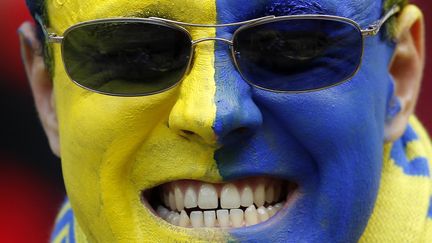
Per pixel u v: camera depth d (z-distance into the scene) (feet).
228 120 7.38
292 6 7.66
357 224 8.28
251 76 7.63
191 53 7.63
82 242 10.10
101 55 7.86
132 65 7.78
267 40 7.63
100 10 7.89
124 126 7.91
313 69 7.72
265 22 7.59
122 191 8.22
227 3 7.59
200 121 7.35
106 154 8.08
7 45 14.66
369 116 8.15
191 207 8.14
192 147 7.78
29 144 15.16
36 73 9.48
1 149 15.12
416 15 8.93
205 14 7.57
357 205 8.18
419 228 9.23
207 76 7.55
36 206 15.17
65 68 8.02
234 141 7.67
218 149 7.71
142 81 7.79
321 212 8.05
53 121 9.49
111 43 7.80
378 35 8.36
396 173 9.53
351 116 7.95
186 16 7.62
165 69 7.70
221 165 7.75
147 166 8.00
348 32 7.73
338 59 7.75
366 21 8.11
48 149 15.19
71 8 8.19
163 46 7.68
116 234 8.25
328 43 7.70
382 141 8.61
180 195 8.18
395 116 8.98
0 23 14.55
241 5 7.60
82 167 8.33
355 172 8.08
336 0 7.81
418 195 9.43
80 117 8.16
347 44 7.75
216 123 7.34
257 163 7.80
